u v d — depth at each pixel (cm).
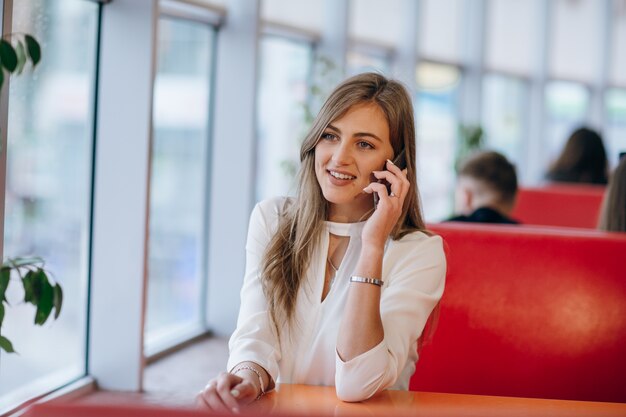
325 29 778
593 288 249
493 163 396
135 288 489
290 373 196
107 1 482
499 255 252
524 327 250
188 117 628
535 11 1161
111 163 488
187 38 618
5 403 413
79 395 468
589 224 547
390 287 190
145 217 486
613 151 1320
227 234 652
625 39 1310
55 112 448
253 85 639
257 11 636
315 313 194
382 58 915
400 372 182
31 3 421
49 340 453
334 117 190
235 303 655
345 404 169
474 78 1040
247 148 644
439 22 991
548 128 1229
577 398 248
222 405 161
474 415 158
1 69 252
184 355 592
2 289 265
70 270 474
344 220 200
